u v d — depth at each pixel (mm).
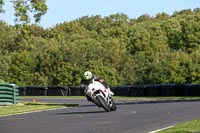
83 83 55719
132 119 44000
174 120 41969
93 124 40500
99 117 47500
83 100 104000
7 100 77562
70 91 143000
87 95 55469
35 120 46656
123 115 48750
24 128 39312
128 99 105062
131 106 62875
